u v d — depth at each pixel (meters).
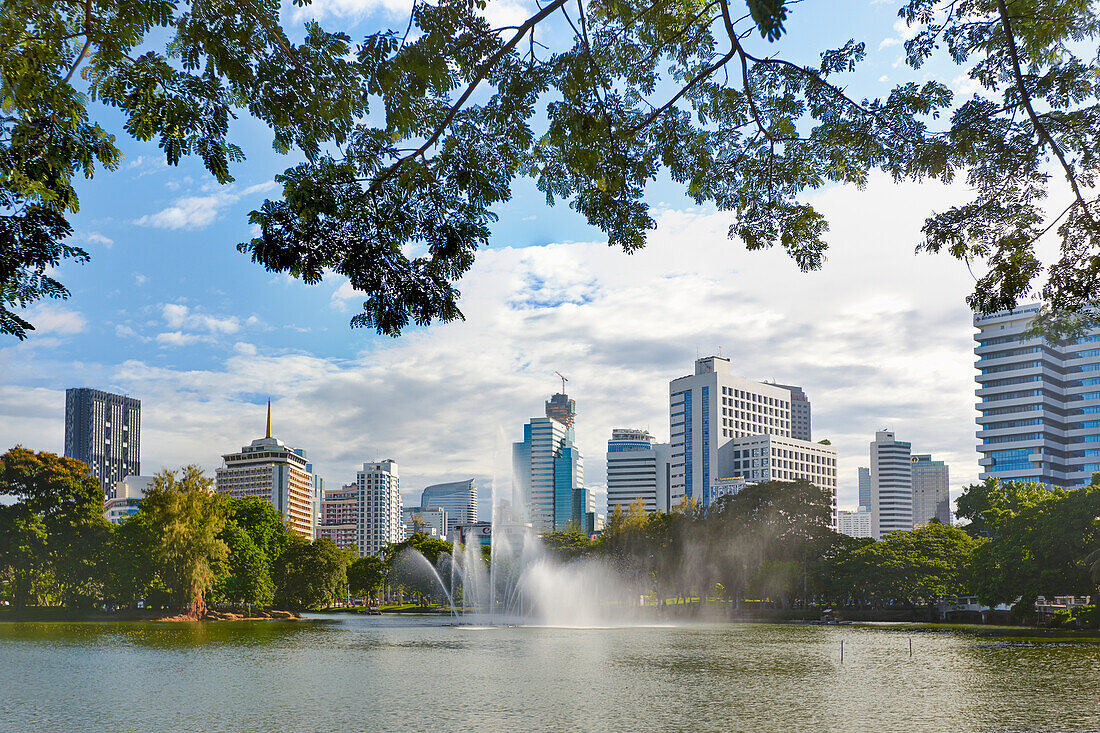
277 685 48.06
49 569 121.56
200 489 121.00
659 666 58.19
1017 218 20.58
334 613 191.12
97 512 124.50
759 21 13.23
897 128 20.22
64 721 36.38
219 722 36.06
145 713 38.28
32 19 16.95
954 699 42.28
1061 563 101.00
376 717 37.09
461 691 45.28
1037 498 140.12
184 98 17.77
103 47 17.22
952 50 19.55
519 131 19.67
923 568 128.38
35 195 18.72
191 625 114.19
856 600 146.50
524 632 101.44
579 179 21.97
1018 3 18.36
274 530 154.12
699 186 22.22
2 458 119.06
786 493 145.25
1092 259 20.00
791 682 49.06
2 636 87.81
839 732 33.66
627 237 22.41
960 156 20.05
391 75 17.41
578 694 44.06
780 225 22.62
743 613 144.50
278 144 18.53
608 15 19.89
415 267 19.64
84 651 70.31
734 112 20.84
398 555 194.38
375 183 18.70
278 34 17.23
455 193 19.56
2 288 19.44
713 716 37.25
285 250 18.55
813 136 20.94
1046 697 43.00
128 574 118.56
